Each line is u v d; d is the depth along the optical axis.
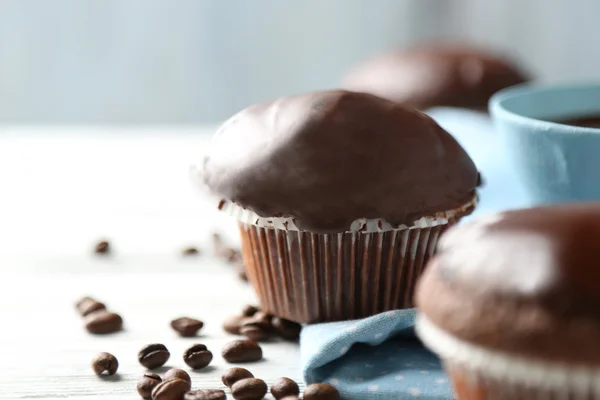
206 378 0.33
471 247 0.27
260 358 0.34
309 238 0.34
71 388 0.33
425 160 0.34
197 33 0.77
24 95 0.77
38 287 0.39
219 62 0.79
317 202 0.33
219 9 0.77
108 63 0.77
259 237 0.34
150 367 0.34
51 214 0.46
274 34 0.78
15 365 0.34
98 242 0.42
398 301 0.35
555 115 0.41
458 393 0.28
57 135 0.58
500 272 0.26
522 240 0.26
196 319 0.36
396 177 0.33
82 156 0.54
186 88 0.79
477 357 0.26
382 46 0.80
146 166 0.53
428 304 0.27
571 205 0.27
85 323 0.36
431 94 0.55
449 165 0.34
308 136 0.33
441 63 0.56
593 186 0.36
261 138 0.34
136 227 0.45
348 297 0.35
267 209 0.33
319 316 0.35
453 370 0.27
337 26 0.79
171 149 0.56
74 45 0.76
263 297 0.36
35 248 0.43
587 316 0.25
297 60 0.79
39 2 0.75
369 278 0.34
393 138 0.34
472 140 0.47
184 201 0.48
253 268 0.36
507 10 0.80
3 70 0.76
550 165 0.36
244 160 0.34
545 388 0.25
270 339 0.36
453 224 0.34
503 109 0.38
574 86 0.41
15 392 0.32
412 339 0.34
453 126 0.49
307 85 0.80
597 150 0.35
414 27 0.80
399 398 0.31
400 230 0.34
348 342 0.32
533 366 0.25
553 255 0.26
